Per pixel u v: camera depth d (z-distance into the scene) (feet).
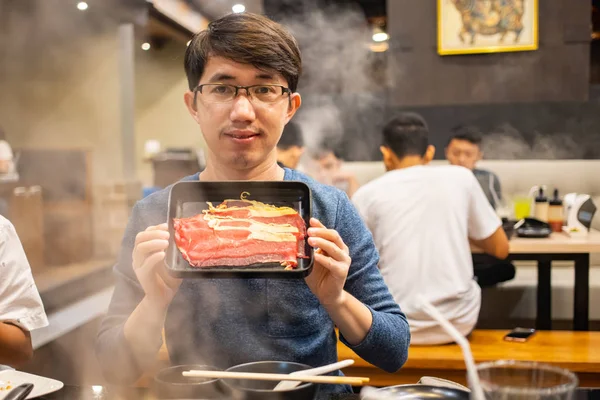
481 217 8.90
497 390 2.48
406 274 8.45
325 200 4.43
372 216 8.71
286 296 4.23
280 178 4.44
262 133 4.00
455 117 16.89
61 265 14.79
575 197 12.21
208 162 4.41
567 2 15.87
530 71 16.21
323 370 3.30
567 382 2.54
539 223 11.09
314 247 3.50
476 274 12.69
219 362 4.27
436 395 3.11
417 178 8.61
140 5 17.84
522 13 15.83
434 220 8.46
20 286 4.97
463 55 16.37
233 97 3.94
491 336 9.14
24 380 3.61
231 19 3.97
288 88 4.13
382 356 4.10
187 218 3.69
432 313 2.75
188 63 4.15
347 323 3.88
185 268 3.42
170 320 4.33
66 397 3.46
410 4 16.46
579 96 16.12
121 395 3.50
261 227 3.61
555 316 13.80
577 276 10.41
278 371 3.48
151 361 3.95
